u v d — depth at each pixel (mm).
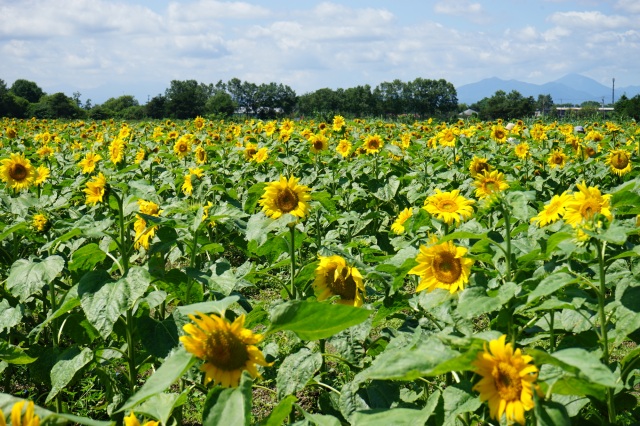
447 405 2850
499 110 85125
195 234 4551
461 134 17297
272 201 4418
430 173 11945
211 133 21078
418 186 10578
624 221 4578
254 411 5043
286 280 8117
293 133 17875
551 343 3604
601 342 3123
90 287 3879
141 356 4551
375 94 97250
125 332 4375
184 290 4488
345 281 3971
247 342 2537
